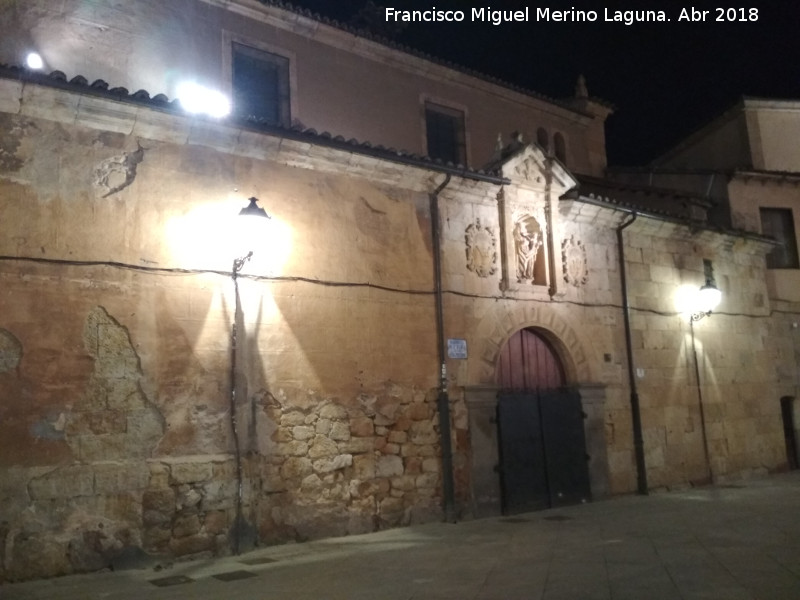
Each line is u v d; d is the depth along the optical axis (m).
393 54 14.83
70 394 7.56
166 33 11.92
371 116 14.44
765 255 17.38
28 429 7.29
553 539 8.86
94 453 7.62
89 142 8.09
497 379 11.63
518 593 6.17
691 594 5.94
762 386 16.30
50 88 7.59
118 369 7.89
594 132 19.22
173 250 8.48
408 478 10.11
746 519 9.92
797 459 16.80
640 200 16.91
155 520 7.85
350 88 14.23
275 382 9.03
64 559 7.27
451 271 11.16
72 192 7.88
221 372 8.60
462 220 11.46
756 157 18.53
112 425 7.77
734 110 19.06
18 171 7.60
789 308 17.39
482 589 6.36
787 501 11.70
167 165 8.59
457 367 10.95
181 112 8.42
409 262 10.68
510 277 11.76
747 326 16.36
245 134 9.02
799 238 17.70
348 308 9.88
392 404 10.11
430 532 9.51
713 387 15.10
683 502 11.96
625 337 13.56
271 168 9.46
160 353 8.20
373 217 10.40
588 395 12.66
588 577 6.68
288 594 6.39
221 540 8.24
